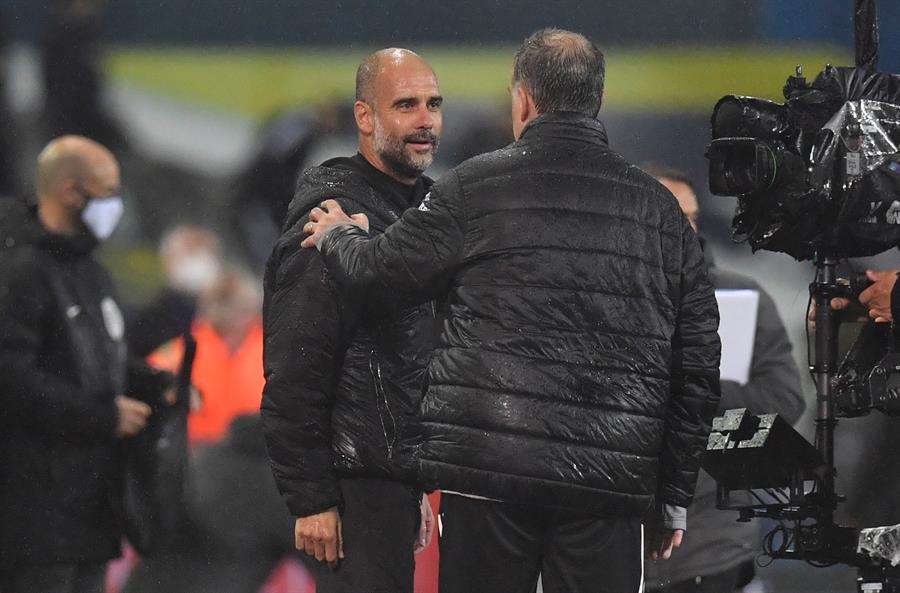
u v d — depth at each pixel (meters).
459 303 10.23
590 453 9.98
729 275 16.52
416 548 12.49
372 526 11.43
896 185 11.50
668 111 21.38
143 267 20.42
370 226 11.50
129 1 21.17
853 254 12.09
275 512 18.80
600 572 10.23
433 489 10.34
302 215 11.52
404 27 21.25
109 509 16.75
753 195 11.88
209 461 18.78
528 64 10.59
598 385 10.05
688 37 21.39
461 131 21.06
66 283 16.61
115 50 21.23
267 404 11.15
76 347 16.55
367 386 11.42
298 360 11.05
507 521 10.18
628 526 10.35
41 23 21.09
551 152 10.33
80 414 16.36
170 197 20.83
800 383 16.11
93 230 17.00
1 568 16.09
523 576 10.34
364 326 11.41
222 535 18.64
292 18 21.27
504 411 9.95
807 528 11.95
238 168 21.02
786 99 12.04
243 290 20.33
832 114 11.79
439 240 10.19
